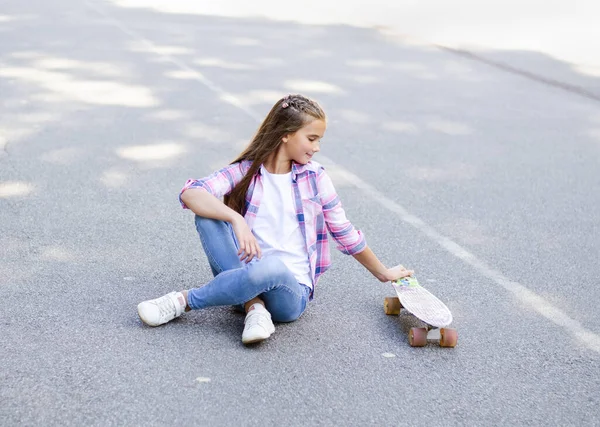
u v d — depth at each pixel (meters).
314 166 3.75
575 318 4.01
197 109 7.86
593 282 4.46
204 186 3.63
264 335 3.46
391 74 10.00
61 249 4.48
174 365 3.34
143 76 9.13
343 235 3.76
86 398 3.06
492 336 3.78
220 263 3.66
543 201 5.79
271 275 3.52
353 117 7.88
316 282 3.88
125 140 6.70
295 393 3.19
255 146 3.68
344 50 11.46
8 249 4.43
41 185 5.51
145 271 4.26
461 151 6.93
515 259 4.73
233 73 9.55
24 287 3.97
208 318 3.78
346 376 3.34
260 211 3.72
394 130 7.50
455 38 13.01
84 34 11.66
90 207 5.16
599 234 5.22
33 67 9.30
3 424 2.88
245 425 2.96
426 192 5.86
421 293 3.79
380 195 5.74
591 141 7.45
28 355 3.35
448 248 4.84
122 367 3.29
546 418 3.13
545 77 10.24
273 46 11.48
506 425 3.07
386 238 4.95
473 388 3.31
